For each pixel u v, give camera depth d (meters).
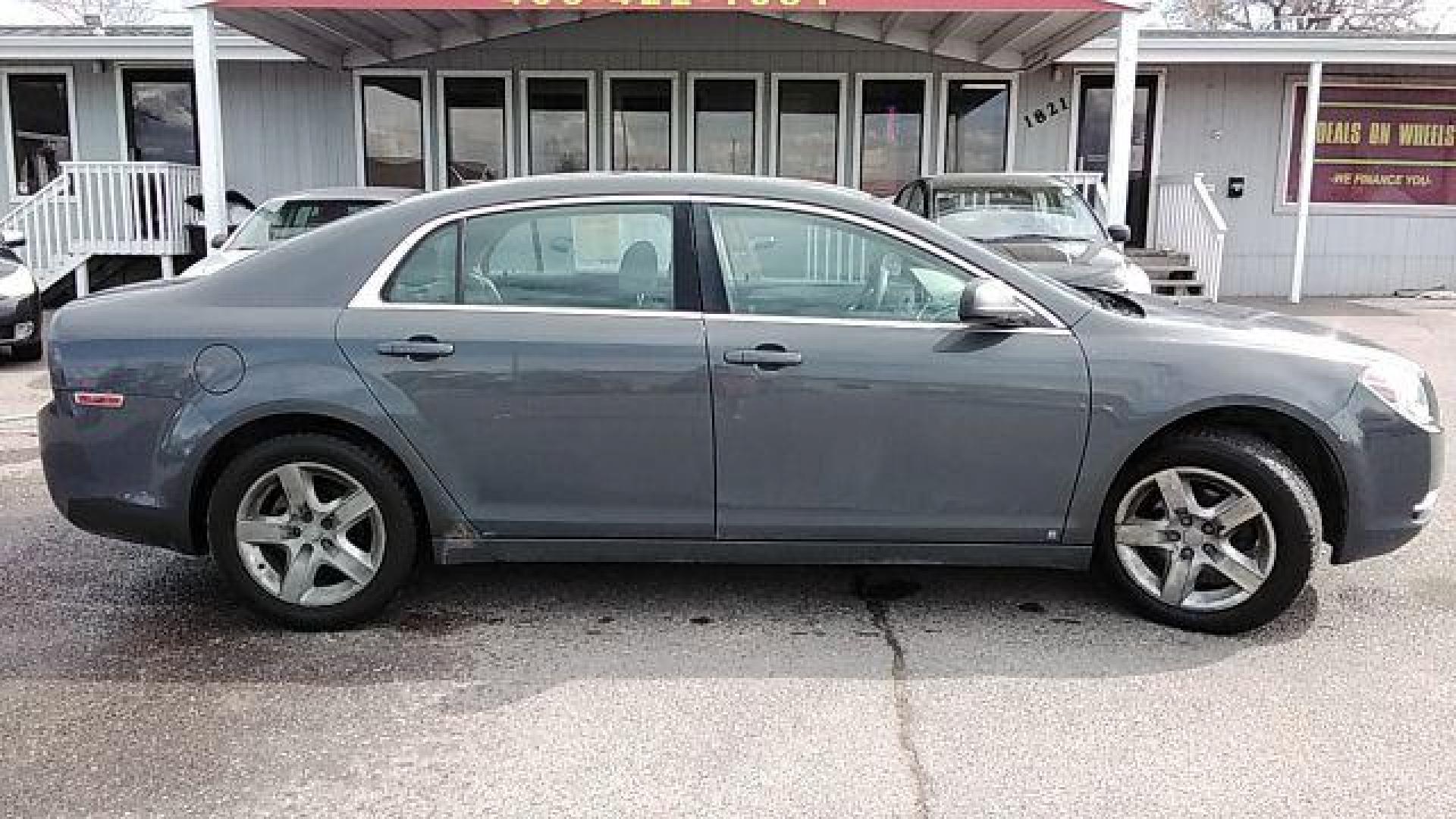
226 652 3.93
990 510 4.03
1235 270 15.66
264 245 9.86
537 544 4.10
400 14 12.71
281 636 4.07
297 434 4.05
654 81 15.04
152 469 4.00
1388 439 3.96
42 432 4.15
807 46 14.94
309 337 3.97
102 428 4.00
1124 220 11.77
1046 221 9.82
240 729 3.37
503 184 4.14
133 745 3.27
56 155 15.56
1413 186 15.52
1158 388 3.93
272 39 12.73
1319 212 15.57
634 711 3.48
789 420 3.95
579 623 4.19
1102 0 10.69
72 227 13.98
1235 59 13.98
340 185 15.36
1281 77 15.20
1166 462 4.02
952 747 3.26
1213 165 15.47
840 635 4.07
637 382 3.93
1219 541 4.04
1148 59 14.09
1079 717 3.44
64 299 14.64
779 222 4.05
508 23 14.13
